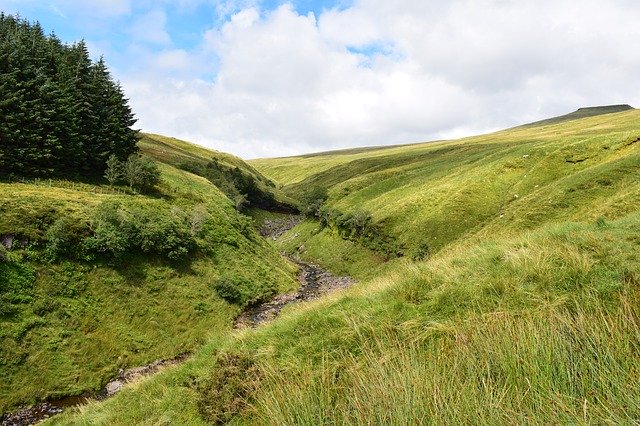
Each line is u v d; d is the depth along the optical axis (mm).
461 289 8945
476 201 66000
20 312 29531
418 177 101688
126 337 32906
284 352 9000
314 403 6180
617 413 4203
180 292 40406
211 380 8922
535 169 65438
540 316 6707
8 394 25047
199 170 105875
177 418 8727
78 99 59312
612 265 8094
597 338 5562
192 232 49000
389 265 59500
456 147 158500
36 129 50438
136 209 45750
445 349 6746
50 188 45344
